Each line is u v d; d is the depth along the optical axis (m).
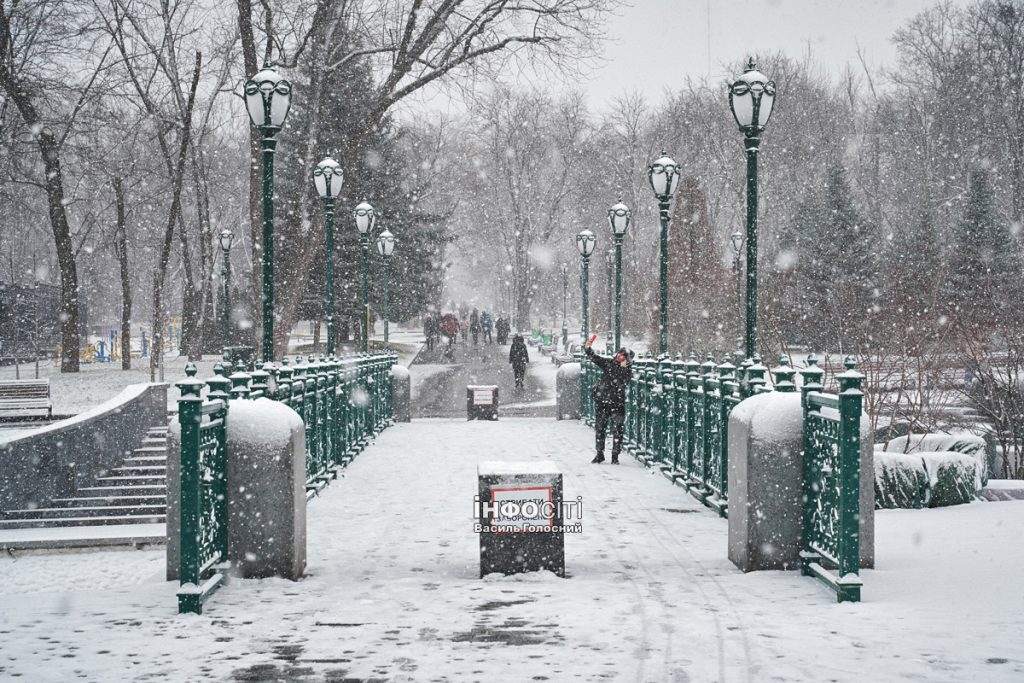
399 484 15.44
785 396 9.13
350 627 7.13
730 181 74.19
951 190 63.44
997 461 17.62
